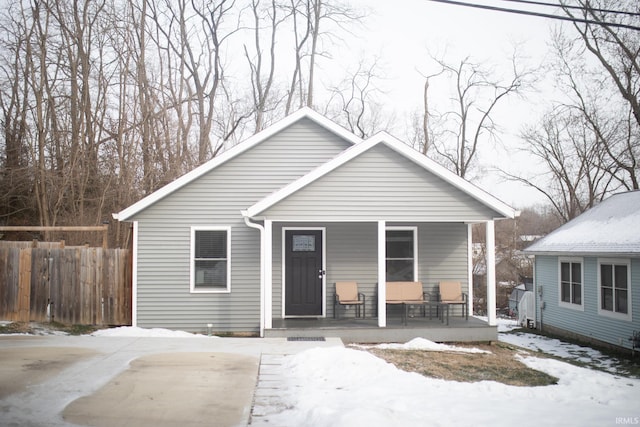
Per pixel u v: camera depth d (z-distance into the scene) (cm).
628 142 2627
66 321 1245
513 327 1917
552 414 586
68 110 2080
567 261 1633
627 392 731
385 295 1158
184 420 536
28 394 613
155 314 1245
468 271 1330
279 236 1298
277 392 639
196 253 1271
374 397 612
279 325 1148
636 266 1287
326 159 1322
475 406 602
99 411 559
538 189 3111
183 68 2472
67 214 1933
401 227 1325
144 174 2117
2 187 1927
